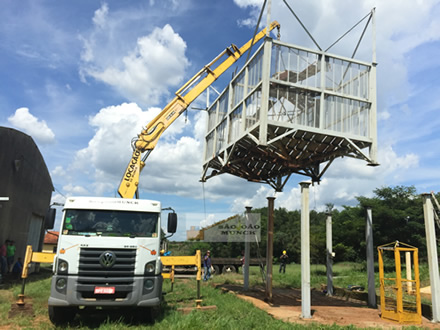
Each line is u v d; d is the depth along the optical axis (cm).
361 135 1147
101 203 898
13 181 1761
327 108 1133
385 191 3412
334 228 3794
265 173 1606
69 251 829
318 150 1259
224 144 1379
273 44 1107
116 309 1022
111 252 832
